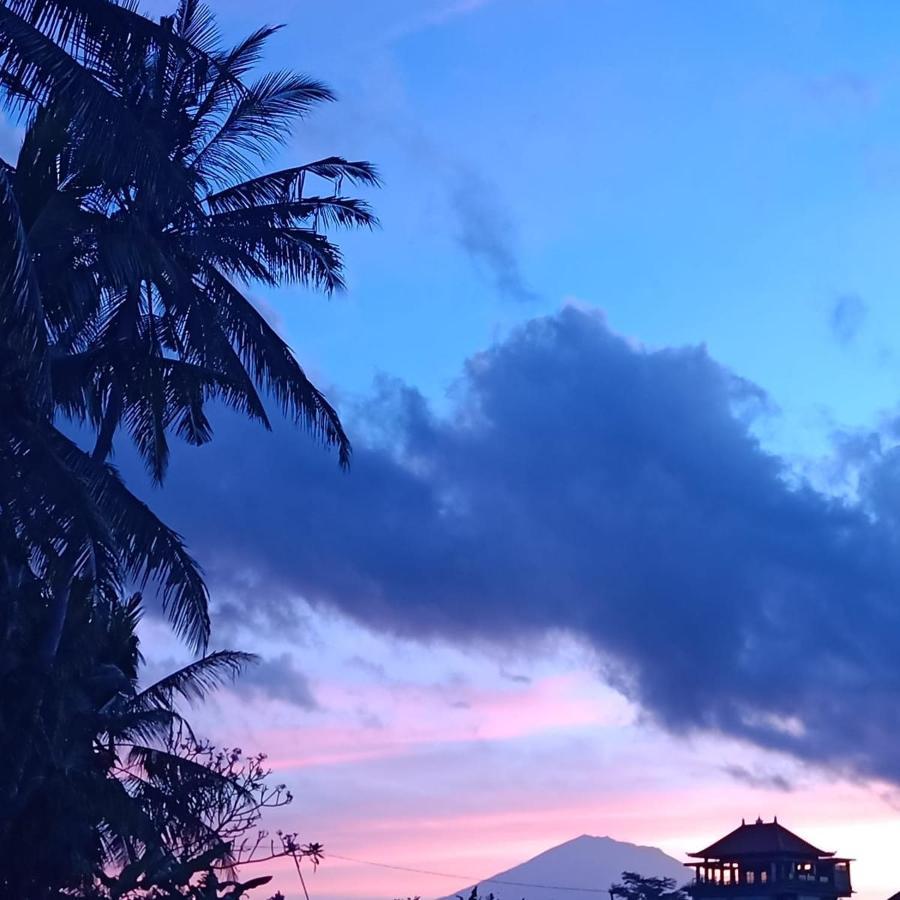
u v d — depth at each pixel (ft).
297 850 89.86
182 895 74.38
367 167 90.17
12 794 69.67
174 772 92.27
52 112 58.95
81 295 71.26
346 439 86.02
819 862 257.14
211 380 79.36
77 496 61.11
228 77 61.57
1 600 69.56
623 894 380.58
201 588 72.95
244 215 88.02
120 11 56.80
